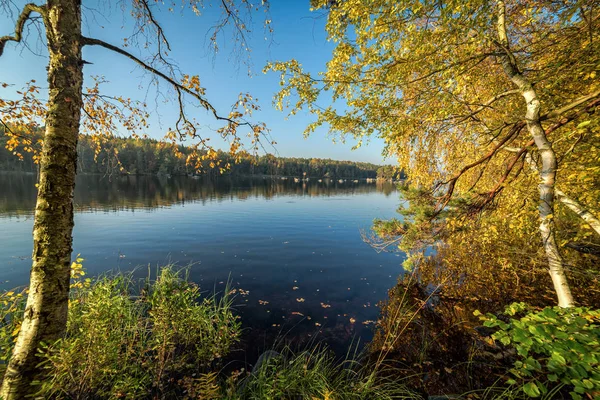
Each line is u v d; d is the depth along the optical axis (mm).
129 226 14906
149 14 3289
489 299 6426
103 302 3197
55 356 2285
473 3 2652
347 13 3639
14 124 3738
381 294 7051
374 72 3947
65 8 2381
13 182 35625
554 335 1912
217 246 11609
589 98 2945
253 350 4551
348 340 4941
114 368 3258
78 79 2506
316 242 12828
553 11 3391
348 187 63344
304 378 3438
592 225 3262
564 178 3723
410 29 3242
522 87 3633
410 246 5512
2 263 8266
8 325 3439
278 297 6719
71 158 2473
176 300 3947
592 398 1616
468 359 4262
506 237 6332
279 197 34031
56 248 2395
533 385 1915
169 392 3430
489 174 6332
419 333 5109
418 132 5188
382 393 3375
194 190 38656
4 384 2250
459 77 3426
